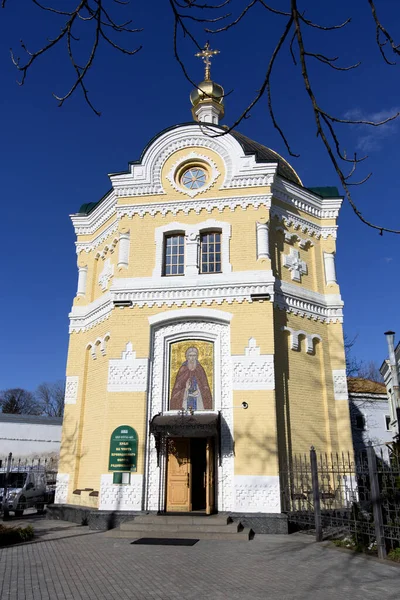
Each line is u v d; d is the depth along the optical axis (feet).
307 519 48.37
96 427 59.41
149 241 59.11
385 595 25.70
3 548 39.99
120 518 49.24
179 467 52.70
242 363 53.06
